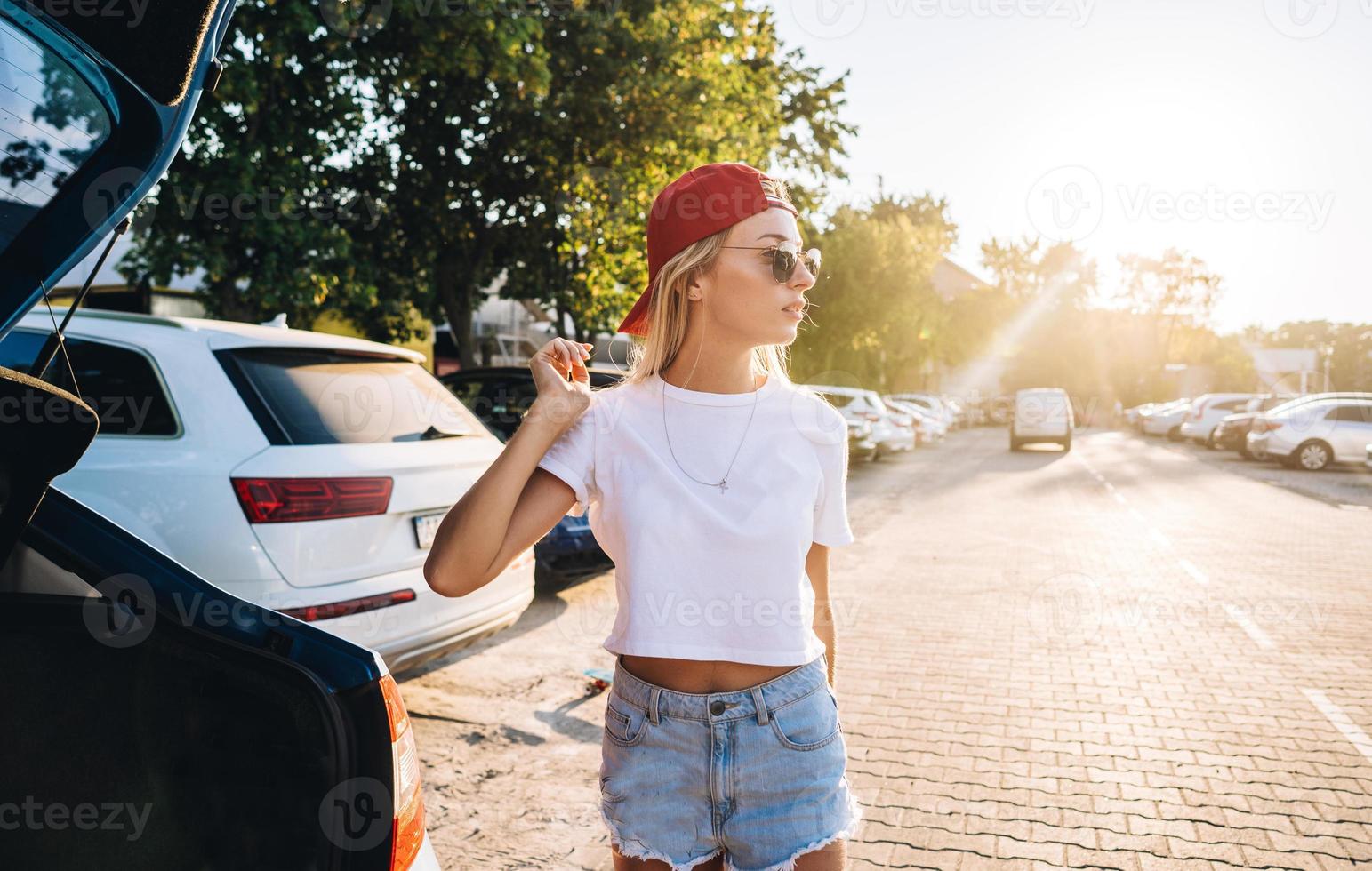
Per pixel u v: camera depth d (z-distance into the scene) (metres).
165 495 3.13
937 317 27.00
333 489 3.33
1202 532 10.03
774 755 1.38
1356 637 5.54
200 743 1.37
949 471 18.48
